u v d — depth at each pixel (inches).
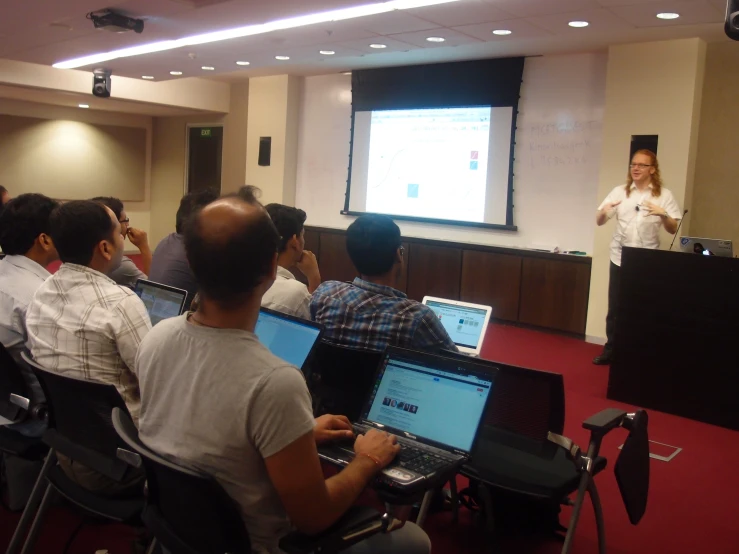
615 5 172.7
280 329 84.7
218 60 271.4
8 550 78.4
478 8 179.2
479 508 103.9
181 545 51.2
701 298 157.1
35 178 412.8
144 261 160.1
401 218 305.3
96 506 69.8
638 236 205.2
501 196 274.1
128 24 198.7
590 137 251.0
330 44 232.5
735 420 154.7
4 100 394.9
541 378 78.0
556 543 100.7
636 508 87.4
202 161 417.4
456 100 283.7
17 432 84.3
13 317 87.1
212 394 47.0
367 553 58.5
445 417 65.9
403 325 84.5
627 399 170.7
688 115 219.3
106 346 73.7
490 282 272.4
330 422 62.9
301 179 352.2
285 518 49.2
